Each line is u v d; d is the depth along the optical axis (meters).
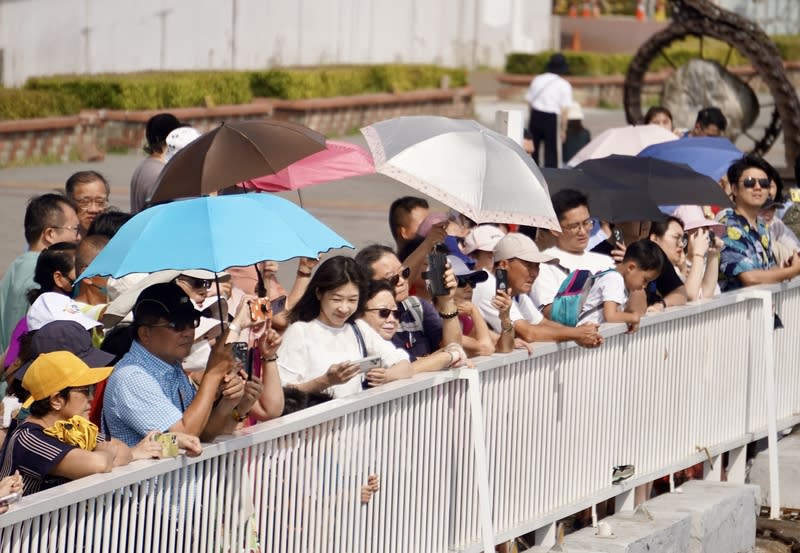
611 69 93.06
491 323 18.20
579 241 19.50
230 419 12.91
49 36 59.94
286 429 13.38
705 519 19.56
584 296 18.92
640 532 18.38
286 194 46.81
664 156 27.12
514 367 17.00
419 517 15.62
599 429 18.94
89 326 15.88
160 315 12.94
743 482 22.69
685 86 46.00
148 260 12.99
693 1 46.19
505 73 92.88
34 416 12.41
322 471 14.09
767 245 23.66
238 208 13.52
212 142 17.73
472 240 19.88
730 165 24.77
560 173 21.52
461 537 16.33
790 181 43.81
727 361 22.02
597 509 19.92
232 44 71.62
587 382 18.53
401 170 18.00
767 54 44.34
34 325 15.97
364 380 15.91
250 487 13.10
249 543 13.15
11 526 10.66
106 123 57.25
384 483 15.03
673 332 20.45
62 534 11.13
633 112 49.22
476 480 16.39
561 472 18.22
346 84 70.25
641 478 19.91
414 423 15.38
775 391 23.73
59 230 18.86
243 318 12.87
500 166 18.17
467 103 80.00
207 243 13.05
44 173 50.34
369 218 42.62
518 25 101.44
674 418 20.77
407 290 17.31
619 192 21.28
